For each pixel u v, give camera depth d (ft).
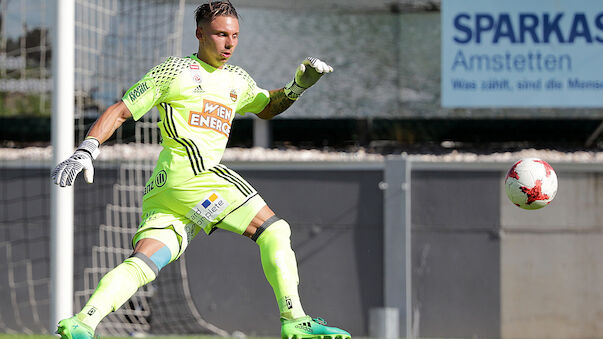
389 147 163.73
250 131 165.17
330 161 132.05
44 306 130.93
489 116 150.71
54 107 90.53
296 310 51.19
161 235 52.13
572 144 165.37
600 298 131.03
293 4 153.58
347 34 154.20
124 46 142.72
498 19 147.13
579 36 146.51
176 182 52.06
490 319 130.62
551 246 131.54
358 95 154.61
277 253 52.06
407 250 130.31
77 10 139.64
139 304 129.59
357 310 130.31
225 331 129.49
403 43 153.99
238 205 52.70
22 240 131.54
